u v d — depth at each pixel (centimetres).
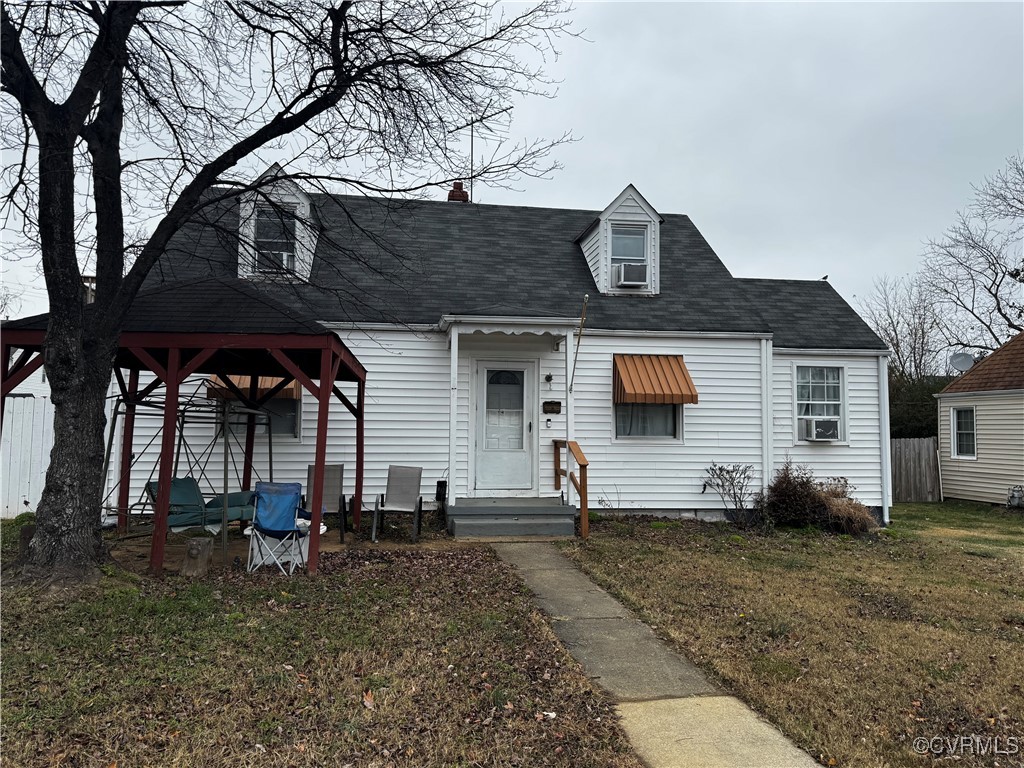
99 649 525
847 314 1519
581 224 1562
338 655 534
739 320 1345
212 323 788
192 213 757
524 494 1253
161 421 1153
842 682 517
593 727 434
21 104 675
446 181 842
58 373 689
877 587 822
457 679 498
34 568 673
